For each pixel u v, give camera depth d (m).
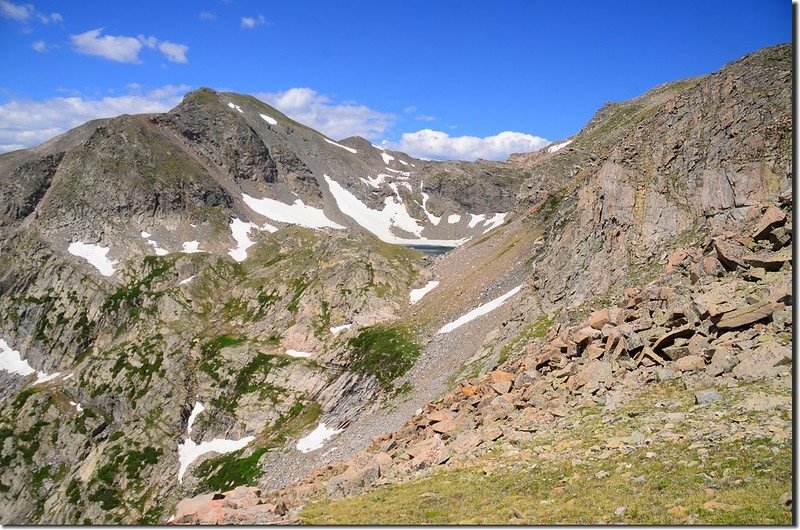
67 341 163.50
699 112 70.44
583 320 54.25
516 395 37.94
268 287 165.25
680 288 38.53
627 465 22.27
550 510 20.39
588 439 26.61
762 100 63.12
